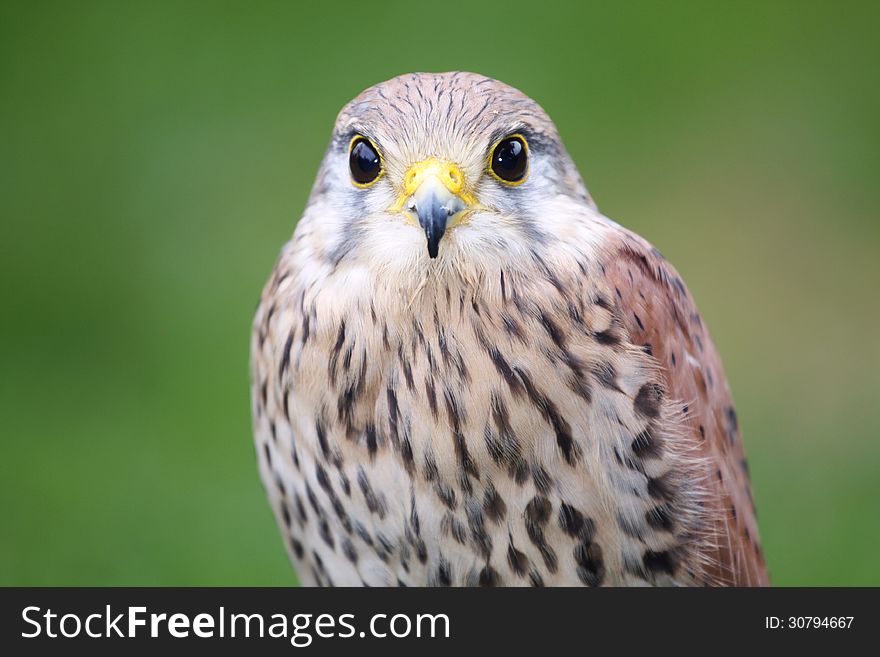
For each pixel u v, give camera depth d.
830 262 14.03
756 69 15.55
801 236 14.22
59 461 11.73
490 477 6.41
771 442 12.55
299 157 14.38
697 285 13.97
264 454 7.12
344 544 6.90
